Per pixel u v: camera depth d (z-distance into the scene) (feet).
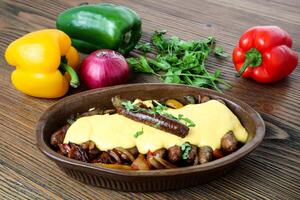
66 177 2.17
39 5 3.38
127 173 1.94
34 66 2.52
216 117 2.19
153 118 2.12
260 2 3.49
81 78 2.68
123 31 2.83
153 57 2.90
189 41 2.98
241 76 2.76
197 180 2.05
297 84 2.72
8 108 2.53
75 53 2.74
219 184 2.14
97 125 2.16
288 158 2.26
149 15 3.30
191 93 2.36
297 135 2.39
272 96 2.64
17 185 2.14
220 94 2.33
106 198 2.08
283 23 3.25
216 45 3.01
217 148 2.11
